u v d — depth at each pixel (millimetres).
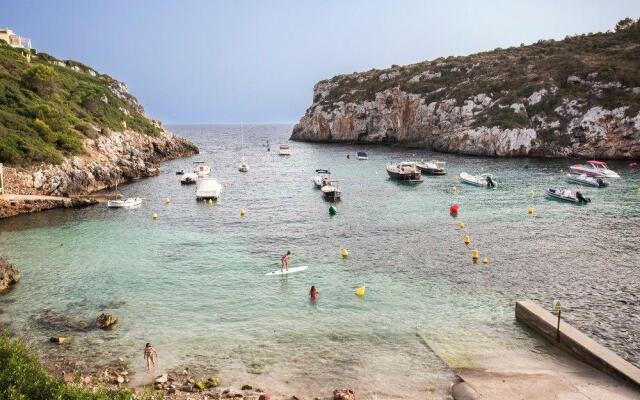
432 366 22234
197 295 31266
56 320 27453
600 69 113312
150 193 70312
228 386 20797
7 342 17922
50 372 21797
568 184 73312
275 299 30562
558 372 21250
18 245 42688
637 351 23281
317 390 20469
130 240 44562
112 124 98750
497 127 110375
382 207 59062
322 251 40781
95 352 23828
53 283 33281
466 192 68500
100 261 38219
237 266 37000
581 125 104562
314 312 28547
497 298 30141
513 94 118000
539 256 38469
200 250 41312
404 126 146500
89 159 74250
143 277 34562
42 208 57281
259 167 104062
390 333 25656
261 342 24891
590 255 38531
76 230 48312
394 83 154750
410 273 34969
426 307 28969
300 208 59469
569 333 23344
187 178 79375
